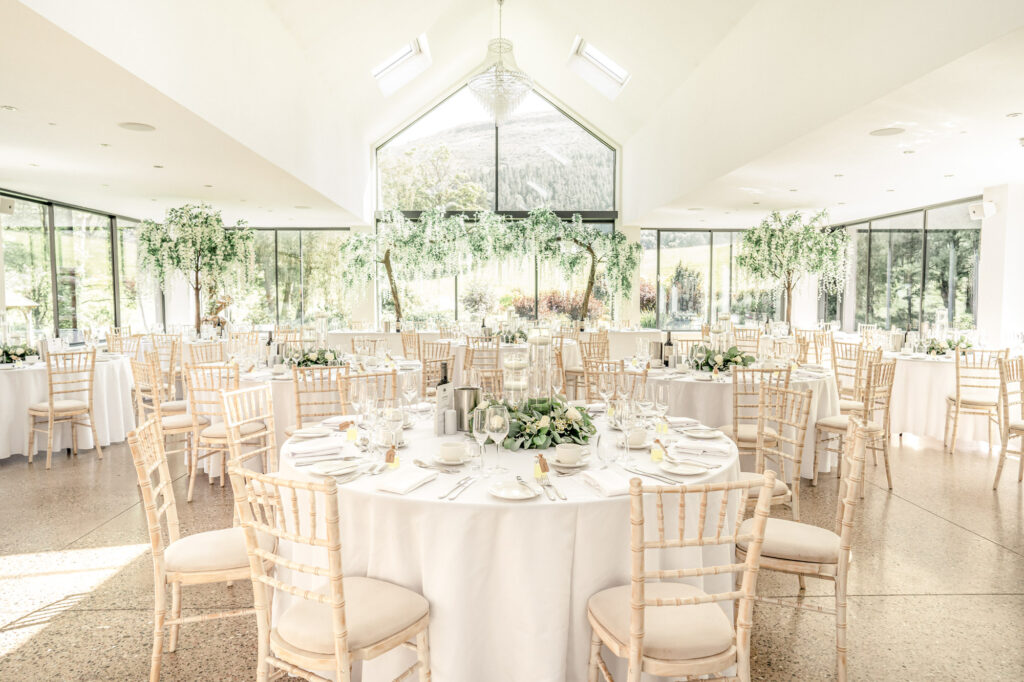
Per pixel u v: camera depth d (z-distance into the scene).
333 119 9.37
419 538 2.27
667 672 1.94
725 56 7.50
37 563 3.76
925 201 9.55
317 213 10.84
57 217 9.52
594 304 12.70
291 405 5.25
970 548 4.01
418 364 6.94
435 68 10.97
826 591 3.46
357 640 1.99
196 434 4.96
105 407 6.66
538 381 3.16
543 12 9.56
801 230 9.84
